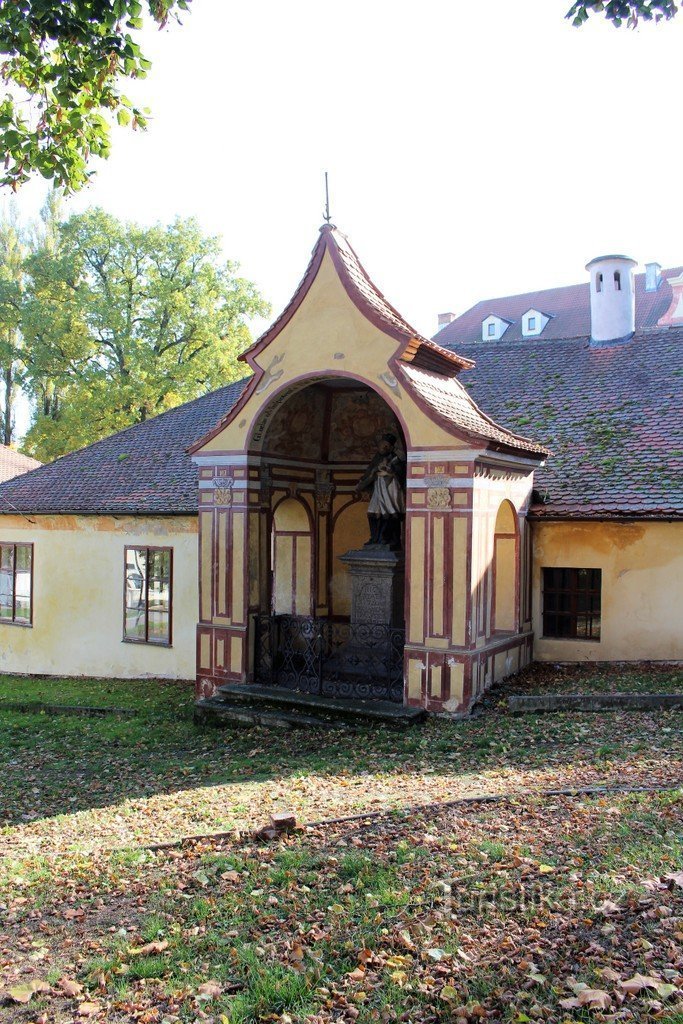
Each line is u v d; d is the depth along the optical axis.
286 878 7.09
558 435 18.56
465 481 13.09
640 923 5.57
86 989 5.63
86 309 35.09
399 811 8.62
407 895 6.45
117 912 6.84
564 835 7.39
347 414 17.62
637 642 16.05
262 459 15.67
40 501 22.12
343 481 18.11
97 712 16.70
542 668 15.94
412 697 13.51
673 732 11.07
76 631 21.66
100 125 8.98
